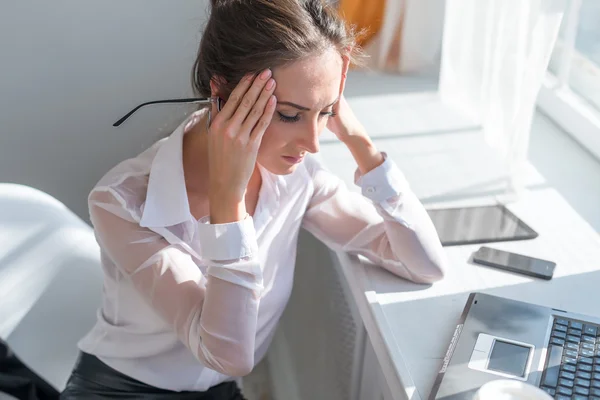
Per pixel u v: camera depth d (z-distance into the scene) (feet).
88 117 6.80
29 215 4.88
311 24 3.41
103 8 6.42
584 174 5.21
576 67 5.77
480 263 4.26
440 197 4.87
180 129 4.05
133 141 6.94
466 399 3.20
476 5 5.37
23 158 6.86
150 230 3.94
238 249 3.65
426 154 5.37
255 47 3.45
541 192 4.97
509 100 4.84
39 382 4.68
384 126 5.73
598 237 4.50
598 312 3.87
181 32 6.59
